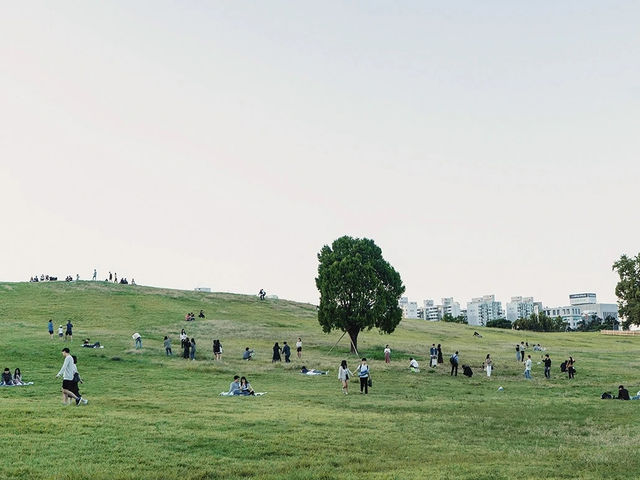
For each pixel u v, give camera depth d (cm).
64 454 1659
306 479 1492
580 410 3067
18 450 1678
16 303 8862
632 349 8962
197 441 1884
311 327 8944
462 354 6750
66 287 10694
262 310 10594
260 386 3794
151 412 2431
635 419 2772
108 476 1462
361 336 8281
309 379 4300
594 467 1694
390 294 6650
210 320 8481
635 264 11638
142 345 5747
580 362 6347
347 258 6550
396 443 2014
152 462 1619
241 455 1753
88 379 3691
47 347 5072
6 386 3281
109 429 1995
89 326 7462
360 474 1559
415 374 4984
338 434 2111
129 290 11075
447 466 1673
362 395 3450
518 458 1831
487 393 3875
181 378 3975
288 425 2233
